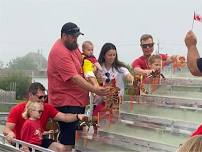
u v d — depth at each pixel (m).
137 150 4.84
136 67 6.55
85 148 5.32
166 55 6.37
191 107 4.88
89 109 6.20
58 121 6.05
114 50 6.20
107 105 5.86
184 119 4.85
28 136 5.76
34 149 5.10
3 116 6.82
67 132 5.99
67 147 5.96
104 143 5.12
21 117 6.01
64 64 5.85
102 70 6.22
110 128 5.32
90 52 6.29
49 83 6.12
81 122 5.89
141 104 5.29
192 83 5.29
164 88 5.42
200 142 2.74
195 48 4.07
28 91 5.98
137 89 6.05
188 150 2.74
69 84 5.96
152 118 5.00
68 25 5.90
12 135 5.73
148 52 6.68
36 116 5.84
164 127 4.82
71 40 5.93
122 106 5.46
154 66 6.20
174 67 5.81
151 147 4.70
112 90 5.82
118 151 5.00
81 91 6.04
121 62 6.31
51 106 6.04
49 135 6.21
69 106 5.96
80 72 6.09
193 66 4.02
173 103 5.08
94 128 5.68
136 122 5.09
